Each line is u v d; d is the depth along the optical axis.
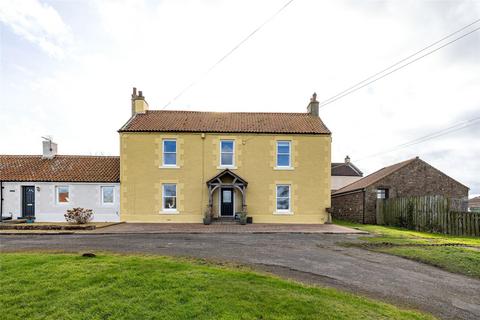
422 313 4.70
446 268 7.38
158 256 7.88
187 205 17.80
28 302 4.53
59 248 8.97
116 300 4.59
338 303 4.73
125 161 17.77
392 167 24.00
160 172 17.86
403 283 6.19
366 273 6.85
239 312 4.25
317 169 18.12
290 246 10.01
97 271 5.94
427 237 12.59
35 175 17.77
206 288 5.13
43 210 17.48
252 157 18.11
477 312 4.84
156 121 19.08
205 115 20.52
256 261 7.66
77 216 16.22
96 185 17.75
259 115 20.83
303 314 4.25
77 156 20.06
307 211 17.92
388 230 15.02
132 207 17.62
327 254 8.80
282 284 5.54
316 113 20.95
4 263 6.50
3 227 13.98
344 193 23.61
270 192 17.98
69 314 4.17
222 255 8.27
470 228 13.41
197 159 18.02
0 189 17.31
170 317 4.10
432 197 15.38
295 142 18.19
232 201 18.17
